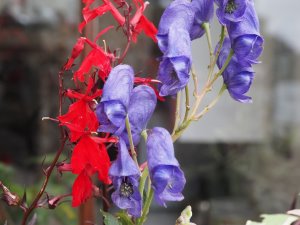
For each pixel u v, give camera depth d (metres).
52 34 1.17
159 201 0.34
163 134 0.34
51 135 1.16
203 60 0.88
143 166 0.38
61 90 0.37
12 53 1.19
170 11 0.36
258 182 1.41
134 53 0.83
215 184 1.38
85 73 0.38
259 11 1.55
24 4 1.18
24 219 0.38
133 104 0.36
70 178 0.83
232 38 0.36
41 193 0.38
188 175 1.38
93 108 0.37
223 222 1.22
